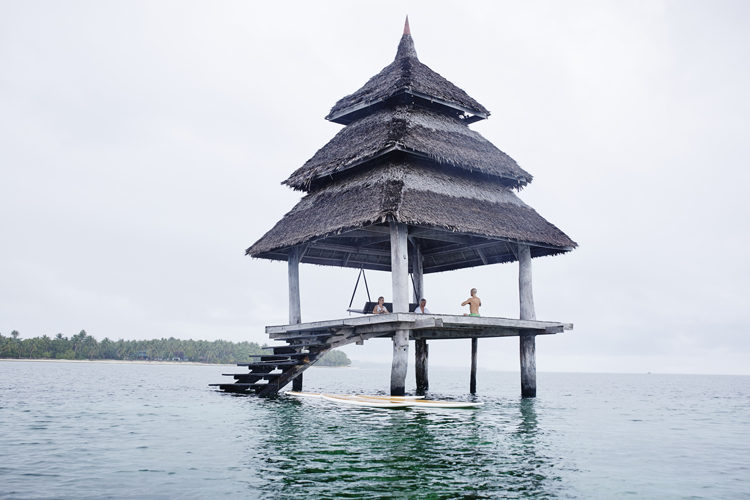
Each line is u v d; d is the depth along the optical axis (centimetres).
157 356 15350
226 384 2316
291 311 2234
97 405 1977
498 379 6856
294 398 2153
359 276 2614
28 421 1536
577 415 1912
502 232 2028
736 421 1922
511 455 1105
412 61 2539
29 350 13725
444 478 901
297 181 2331
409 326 1859
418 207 1866
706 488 912
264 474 915
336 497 788
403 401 1900
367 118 2422
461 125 2459
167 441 1209
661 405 2655
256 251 2273
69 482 866
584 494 843
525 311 2159
